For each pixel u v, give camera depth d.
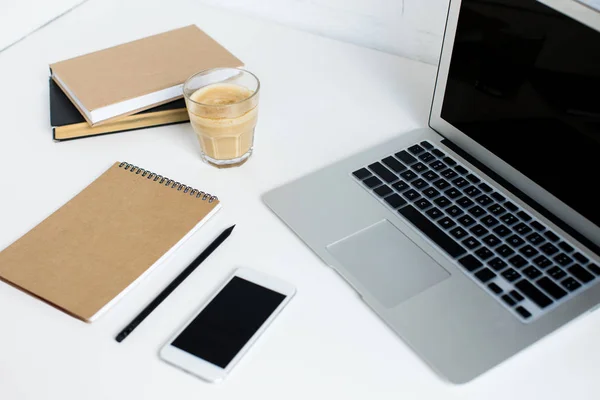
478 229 0.64
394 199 0.68
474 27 0.67
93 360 0.54
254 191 0.70
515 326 0.55
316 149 0.77
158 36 0.89
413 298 0.58
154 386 0.52
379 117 0.82
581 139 0.60
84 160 0.74
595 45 0.57
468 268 0.60
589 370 0.53
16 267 0.60
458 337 0.54
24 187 0.70
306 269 0.61
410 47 0.96
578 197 0.62
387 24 0.96
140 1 1.08
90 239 0.63
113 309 0.58
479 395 0.51
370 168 0.72
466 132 0.73
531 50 0.62
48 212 0.67
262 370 0.53
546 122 0.63
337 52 0.96
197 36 0.89
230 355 0.53
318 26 1.04
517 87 0.65
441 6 0.89
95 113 0.74
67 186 0.71
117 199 0.67
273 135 0.79
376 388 0.51
